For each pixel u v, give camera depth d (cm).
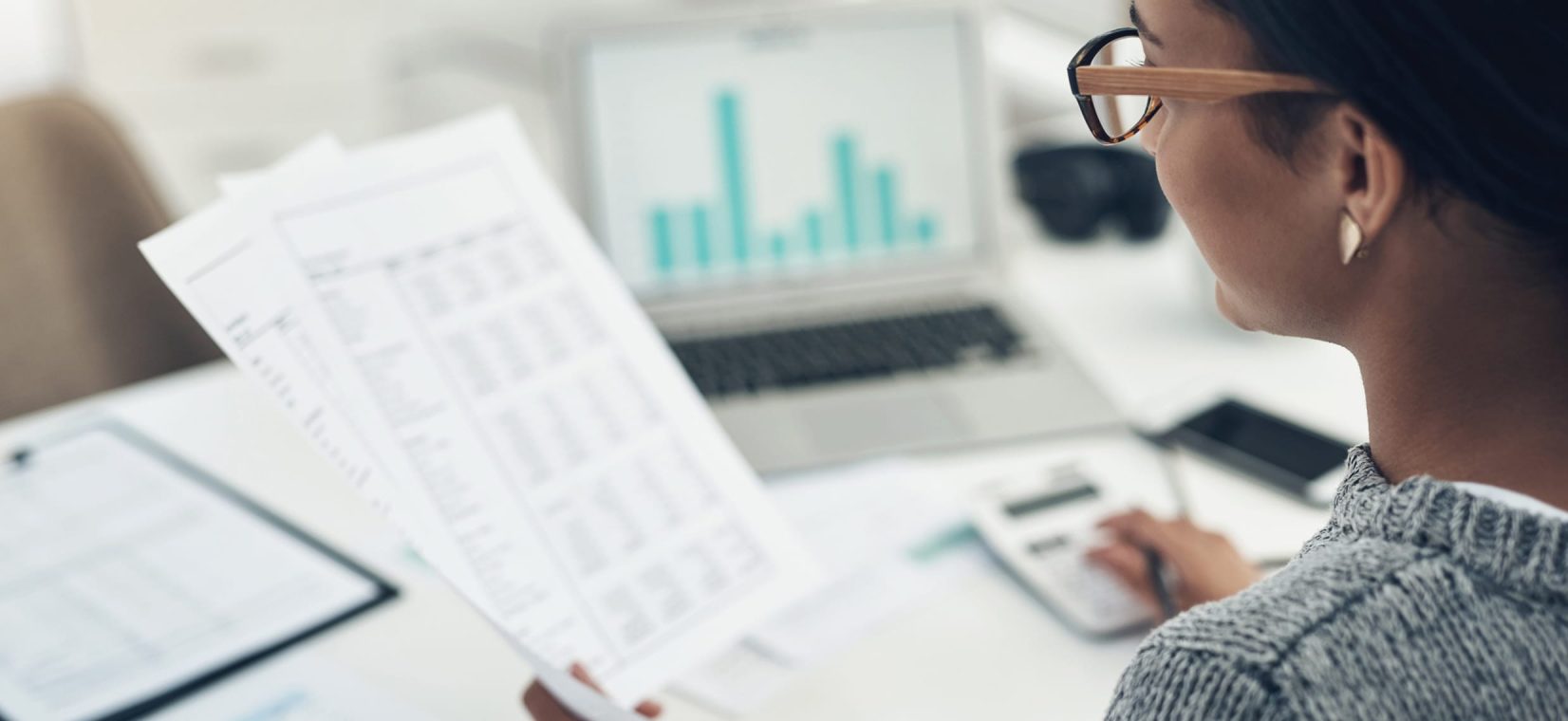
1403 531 34
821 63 114
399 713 68
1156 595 73
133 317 117
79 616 76
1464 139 30
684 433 71
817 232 115
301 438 97
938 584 79
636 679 64
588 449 68
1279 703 31
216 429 97
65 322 114
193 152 201
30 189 113
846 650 73
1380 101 31
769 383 102
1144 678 35
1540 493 33
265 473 92
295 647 73
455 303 66
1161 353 110
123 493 88
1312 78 33
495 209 69
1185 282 124
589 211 113
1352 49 31
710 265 114
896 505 87
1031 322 110
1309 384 104
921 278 117
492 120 71
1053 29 140
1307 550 38
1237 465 90
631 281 114
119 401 101
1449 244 33
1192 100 36
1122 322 116
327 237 63
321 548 82
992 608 76
